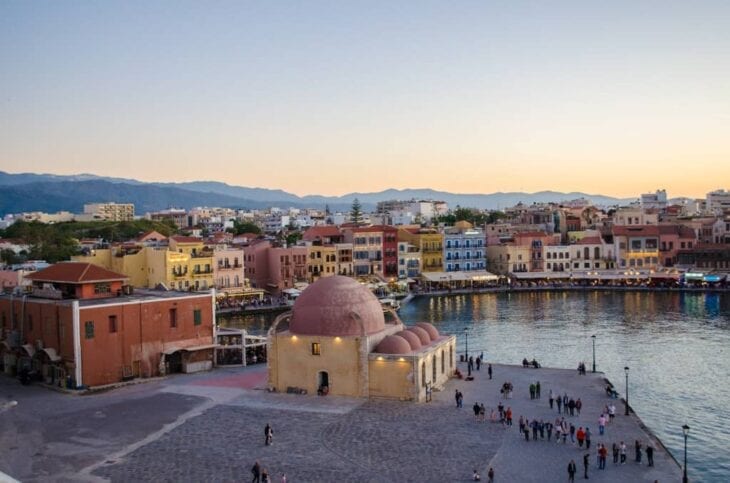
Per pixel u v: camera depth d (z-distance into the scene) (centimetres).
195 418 6944
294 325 8006
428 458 5772
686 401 8119
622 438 6291
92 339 8356
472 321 14012
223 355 10012
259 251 18775
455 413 7031
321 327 7788
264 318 15050
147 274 16175
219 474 5466
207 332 9556
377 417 6906
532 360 10094
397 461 5706
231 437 6347
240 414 7062
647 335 12069
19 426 6756
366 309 7944
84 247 19962
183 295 9425
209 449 6041
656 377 9212
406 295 17888
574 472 5319
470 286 19612
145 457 5859
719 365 9788
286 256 18512
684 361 10069
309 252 18912
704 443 6744
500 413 6744
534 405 7325
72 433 6519
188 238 17762
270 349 7975
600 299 17112
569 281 19912
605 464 5634
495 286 19562
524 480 5316
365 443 6147
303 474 5453
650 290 18362
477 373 8944
